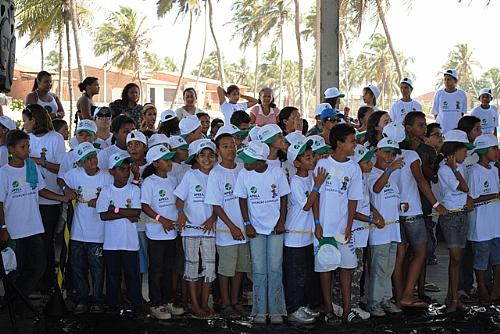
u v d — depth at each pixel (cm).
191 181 546
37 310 554
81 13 3388
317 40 906
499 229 590
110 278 549
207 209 546
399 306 570
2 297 590
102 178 557
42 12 2716
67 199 550
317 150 539
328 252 523
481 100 961
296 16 3391
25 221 541
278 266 539
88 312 554
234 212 550
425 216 609
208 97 5253
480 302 592
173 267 575
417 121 590
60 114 834
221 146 551
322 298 576
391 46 2789
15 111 2323
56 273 583
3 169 530
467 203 567
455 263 569
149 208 540
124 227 543
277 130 552
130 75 5066
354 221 551
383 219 552
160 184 548
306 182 548
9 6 461
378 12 2697
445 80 948
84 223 553
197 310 545
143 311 556
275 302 539
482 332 512
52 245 604
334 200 534
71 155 598
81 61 2611
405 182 566
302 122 775
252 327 523
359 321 537
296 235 542
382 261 554
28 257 552
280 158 580
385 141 546
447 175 566
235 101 862
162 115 695
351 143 536
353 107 7756
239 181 538
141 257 574
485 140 585
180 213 544
